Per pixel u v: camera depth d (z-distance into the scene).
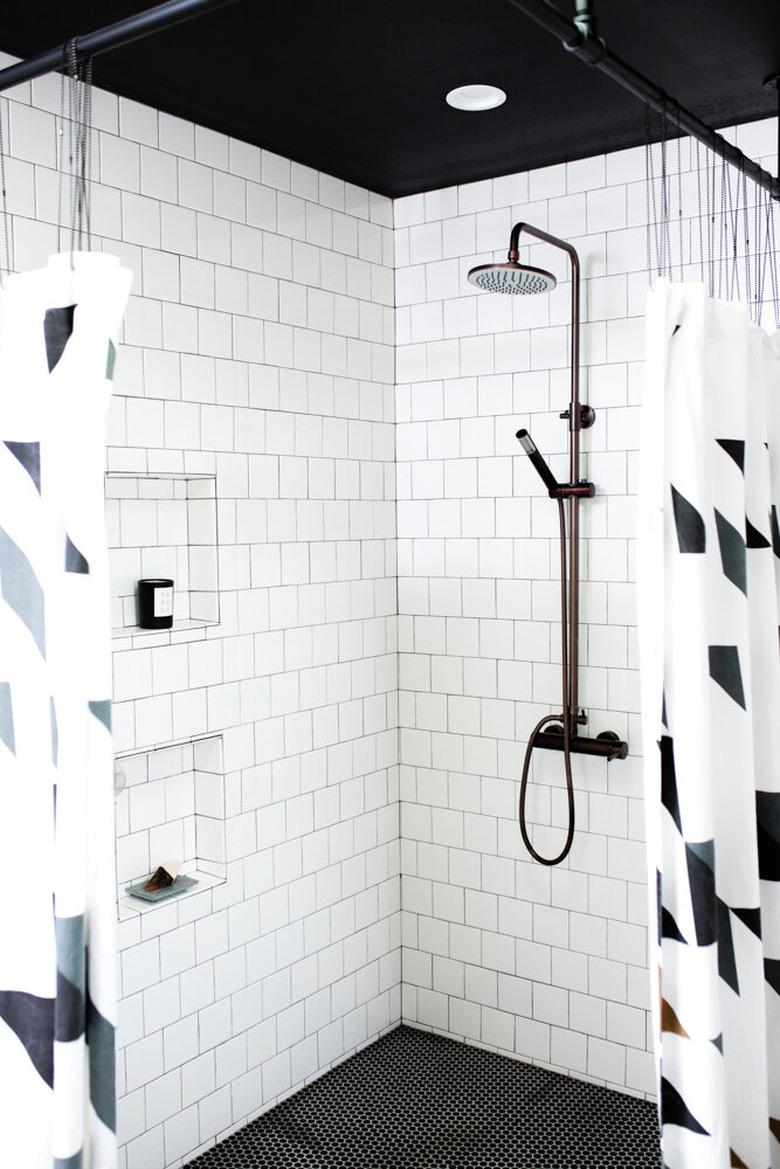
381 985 3.50
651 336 1.65
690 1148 1.68
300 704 3.14
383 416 3.45
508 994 3.37
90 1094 1.50
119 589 2.76
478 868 3.40
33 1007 1.56
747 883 1.87
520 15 2.15
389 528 3.48
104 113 2.52
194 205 2.75
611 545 3.09
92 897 1.48
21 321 1.55
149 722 2.68
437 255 3.38
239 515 2.92
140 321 2.62
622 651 3.09
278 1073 3.10
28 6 2.10
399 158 3.06
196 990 2.82
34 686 1.56
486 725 3.36
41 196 2.38
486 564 3.34
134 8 2.11
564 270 3.14
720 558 1.86
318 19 2.17
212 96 2.58
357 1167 2.79
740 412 1.86
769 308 2.81
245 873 2.97
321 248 3.17
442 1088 3.18
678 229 2.95
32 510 1.55
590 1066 3.21
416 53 2.34
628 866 3.11
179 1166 2.79
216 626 2.85
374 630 3.42
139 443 2.63
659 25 2.21
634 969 3.11
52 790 1.54
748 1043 1.87
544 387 3.20
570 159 3.09
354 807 3.36
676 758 1.69
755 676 2.01
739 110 2.73
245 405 2.92
